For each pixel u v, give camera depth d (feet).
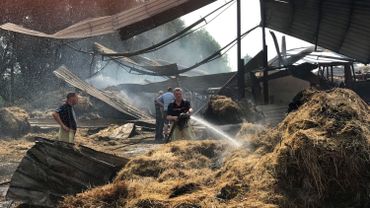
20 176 17.31
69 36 42.91
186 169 17.16
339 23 50.72
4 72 106.42
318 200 11.81
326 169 11.85
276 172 12.71
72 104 25.70
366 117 13.57
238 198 12.73
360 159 11.72
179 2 38.50
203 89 77.51
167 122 46.57
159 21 40.52
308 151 12.03
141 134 50.39
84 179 17.74
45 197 17.22
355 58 57.57
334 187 11.87
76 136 47.93
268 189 12.60
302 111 14.53
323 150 11.88
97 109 65.72
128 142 44.01
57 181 17.52
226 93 59.36
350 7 44.91
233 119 39.29
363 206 11.49
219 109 39.88
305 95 17.66
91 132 53.16
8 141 46.42
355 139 11.98
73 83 66.13
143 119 61.62
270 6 55.01
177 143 19.61
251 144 16.66
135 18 39.91
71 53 111.24
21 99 94.79
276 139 15.57
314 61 63.41
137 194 14.66
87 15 125.59
